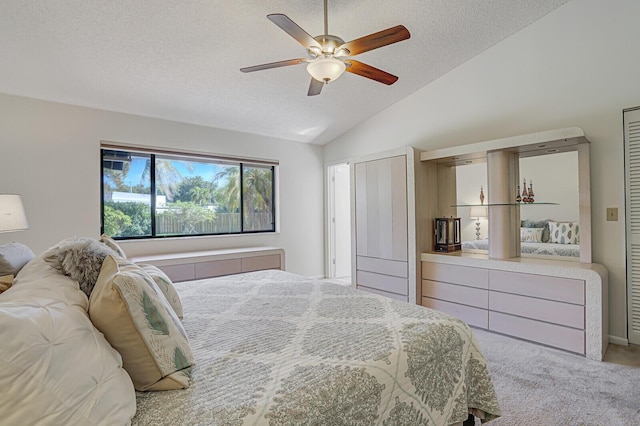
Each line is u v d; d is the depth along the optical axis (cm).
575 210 288
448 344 141
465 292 318
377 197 391
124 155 378
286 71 331
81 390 75
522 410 180
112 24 242
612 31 273
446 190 380
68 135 333
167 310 113
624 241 269
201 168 438
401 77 381
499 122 342
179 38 265
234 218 467
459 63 370
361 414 104
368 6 259
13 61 266
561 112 301
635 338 265
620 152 270
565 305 255
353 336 136
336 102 416
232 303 188
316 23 268
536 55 315
